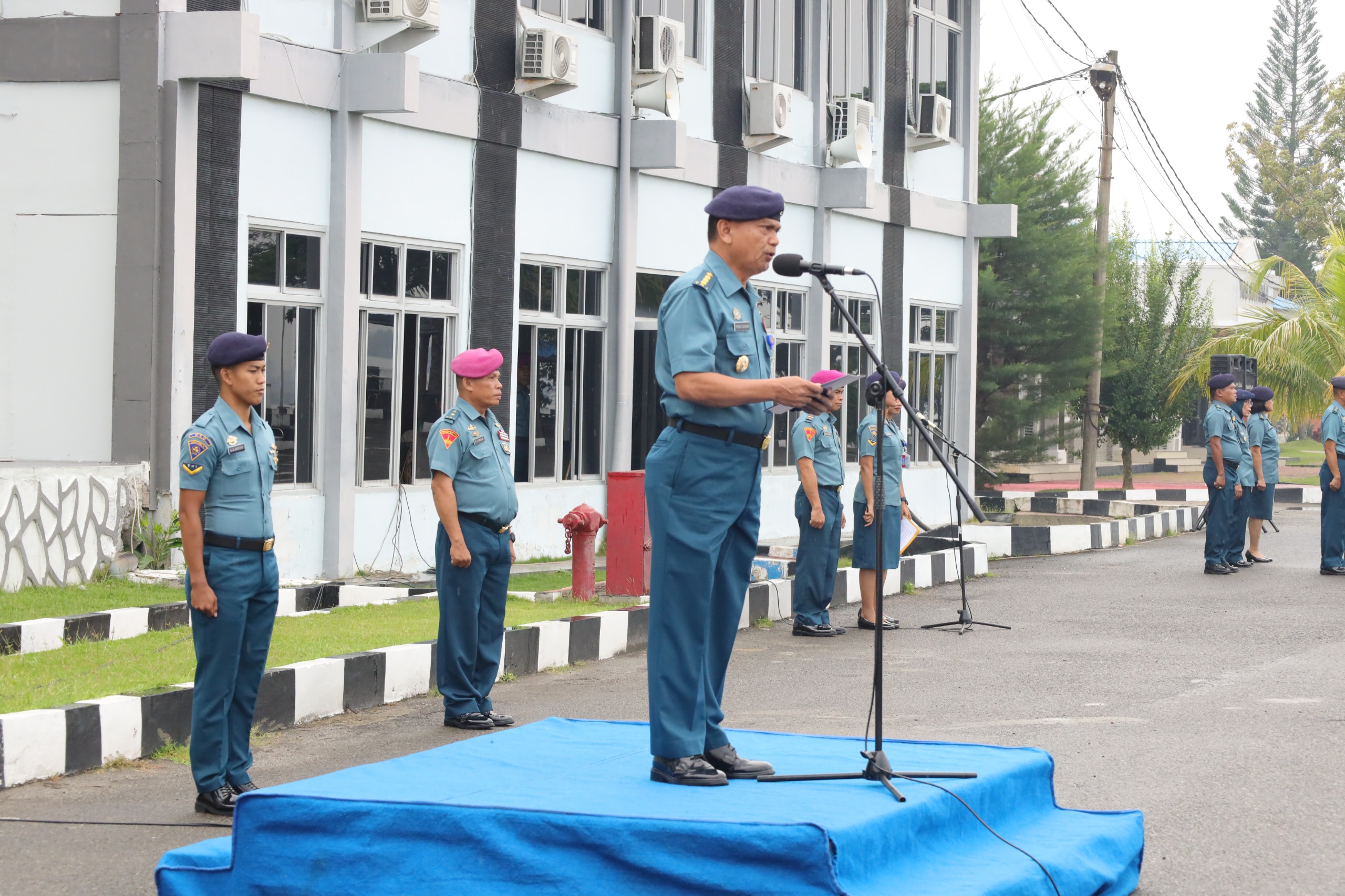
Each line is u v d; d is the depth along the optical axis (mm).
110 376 12414
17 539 11359
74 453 12516
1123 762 7602
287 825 5016
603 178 16906
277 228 13234
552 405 16484
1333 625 12688
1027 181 28406
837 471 12430
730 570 5523
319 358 13766
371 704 9227
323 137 13641
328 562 13758
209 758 6617
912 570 15617
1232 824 6461
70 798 6887
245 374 6699
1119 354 31531
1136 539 21766
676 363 5297
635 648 11664
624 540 12820
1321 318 28375
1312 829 6367
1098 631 12531
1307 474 43688
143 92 12164
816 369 20391
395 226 14328
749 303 5473
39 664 9016
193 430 6562
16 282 12562
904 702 9344
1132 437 32219
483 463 8539
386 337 14438
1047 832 5688
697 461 5340
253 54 12102
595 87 16734
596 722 6734
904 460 12891
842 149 20094
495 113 15289
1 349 12609
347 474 13828
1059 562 18562
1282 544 20641
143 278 12195
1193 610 13828
